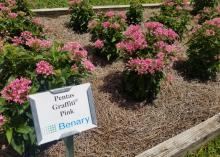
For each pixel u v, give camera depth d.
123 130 0.78
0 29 0.97
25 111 0.62
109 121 0.80
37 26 1.04
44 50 0.72
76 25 1.20
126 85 0.87
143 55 0.84
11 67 0.67
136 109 0.85
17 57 0.66
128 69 0.84
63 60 0.70
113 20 1.03
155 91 0.87
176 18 1.22
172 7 1.26
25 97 0.60
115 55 1.03
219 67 1.00
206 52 0.96
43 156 0.68
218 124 0.79
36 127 0.49
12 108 0.60
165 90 0.92
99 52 1.04
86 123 0.52
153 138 0.77
